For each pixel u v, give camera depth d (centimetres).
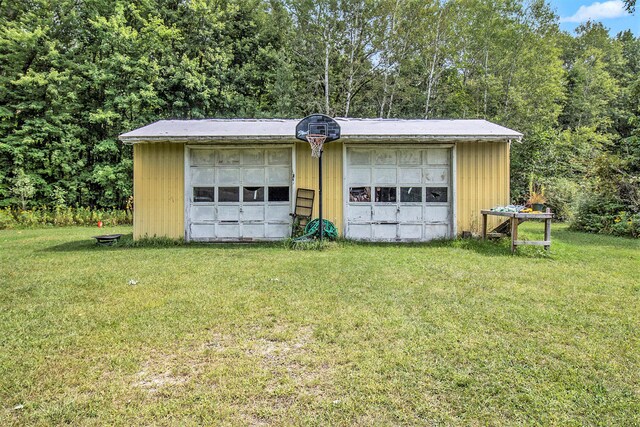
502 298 450
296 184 954
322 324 366
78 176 1683
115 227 1418
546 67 2017
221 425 216
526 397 242
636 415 224
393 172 957
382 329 353
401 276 559
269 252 787
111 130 1730
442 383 259
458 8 2128
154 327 363
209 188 963
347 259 695
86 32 1728
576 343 322
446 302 434
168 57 1792
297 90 2153
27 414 227
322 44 2141
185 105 1777
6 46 1587
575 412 228
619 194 1134
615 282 524
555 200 1559
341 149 949
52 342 330
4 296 468
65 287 509
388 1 2095
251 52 2148
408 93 2216
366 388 252
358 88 2283
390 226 954
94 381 265
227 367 283
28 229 1345
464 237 934
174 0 1995
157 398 244
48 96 1620
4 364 290
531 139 1900
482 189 937
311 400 239
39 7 1675
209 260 696
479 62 2156
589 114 2580
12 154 1562
